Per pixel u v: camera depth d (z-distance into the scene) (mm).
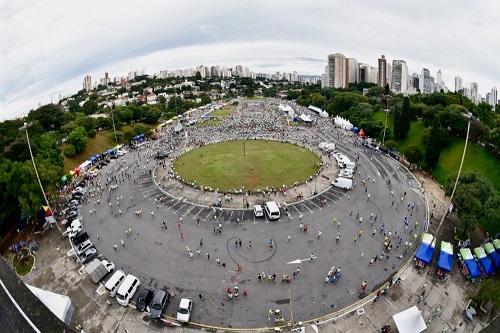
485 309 50406
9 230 74562
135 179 98750
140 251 64312
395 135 127625
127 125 168750
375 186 89312
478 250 61219
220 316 49750
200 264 60125
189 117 193250
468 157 101250
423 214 76062
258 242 65688
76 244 66938
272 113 193750
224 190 88062
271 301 52000
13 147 98188
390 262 60094
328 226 70688
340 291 53719
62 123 154500
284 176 96562
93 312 51375
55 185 89750
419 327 45312
